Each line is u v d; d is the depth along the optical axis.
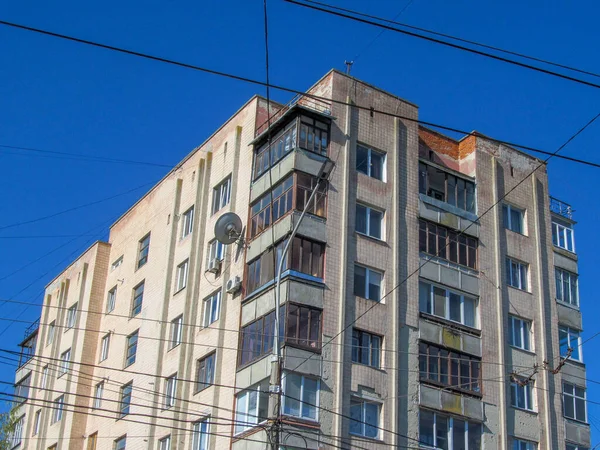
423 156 39.81
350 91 36.81
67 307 49.00
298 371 30.77
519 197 41.09
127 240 45.78
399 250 35.44
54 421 44.84
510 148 41.84
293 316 31.55
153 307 40.34
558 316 39.94
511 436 35.56
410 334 34.38
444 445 33.50
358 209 35.16
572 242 42.66
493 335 37.03
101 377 41.75
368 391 32.25
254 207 35.56
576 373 39.34
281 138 35.47
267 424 29.80
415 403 33.31
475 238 38.44
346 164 35.16
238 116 39.28
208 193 39.66
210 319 36.19
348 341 32.53
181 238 40.47
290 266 32.19
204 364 35.31
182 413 35.09
